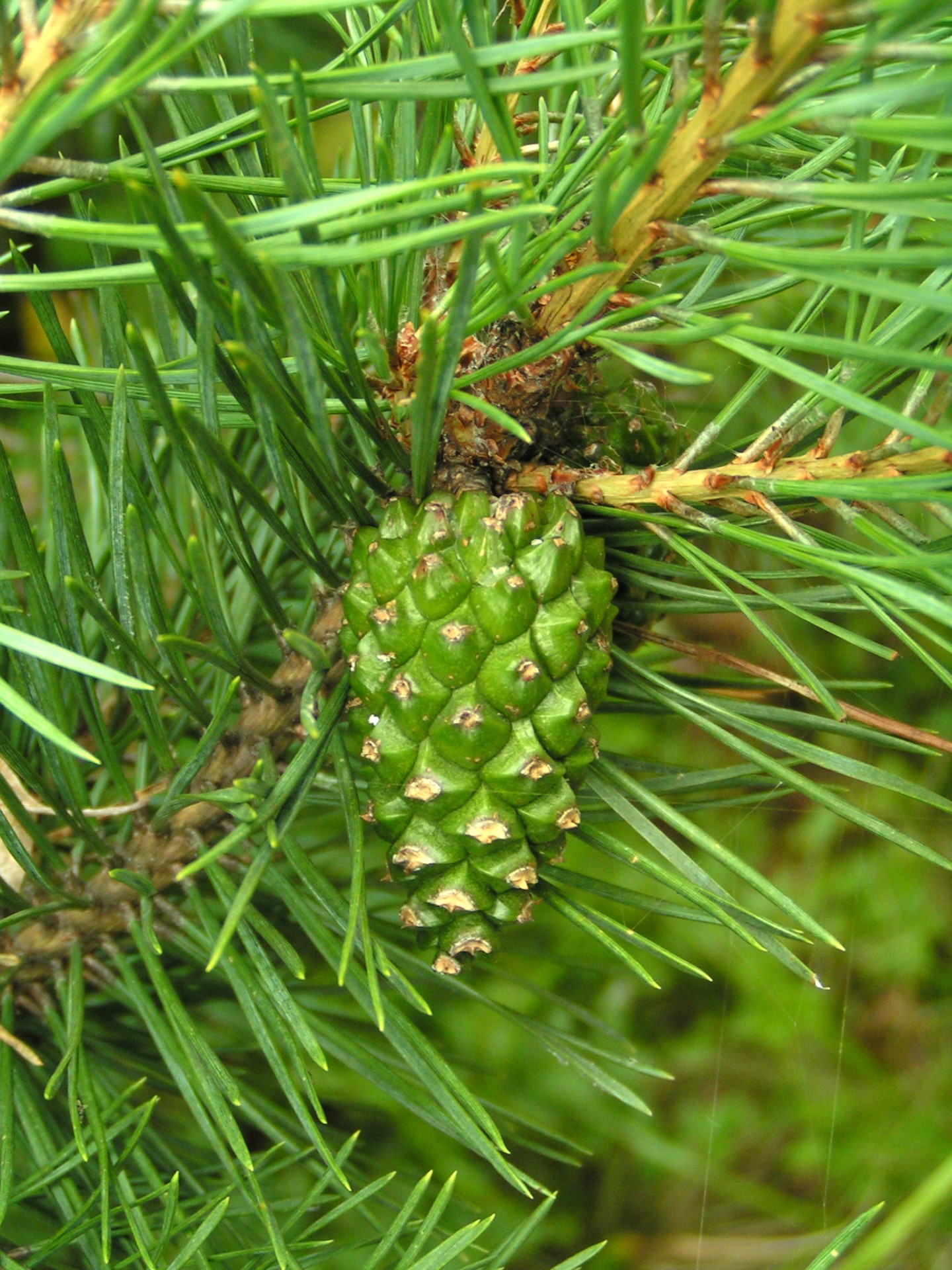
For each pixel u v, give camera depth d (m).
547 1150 0.17
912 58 0.10
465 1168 0.24
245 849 0.18
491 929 0.14
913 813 0.27
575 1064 0.15
